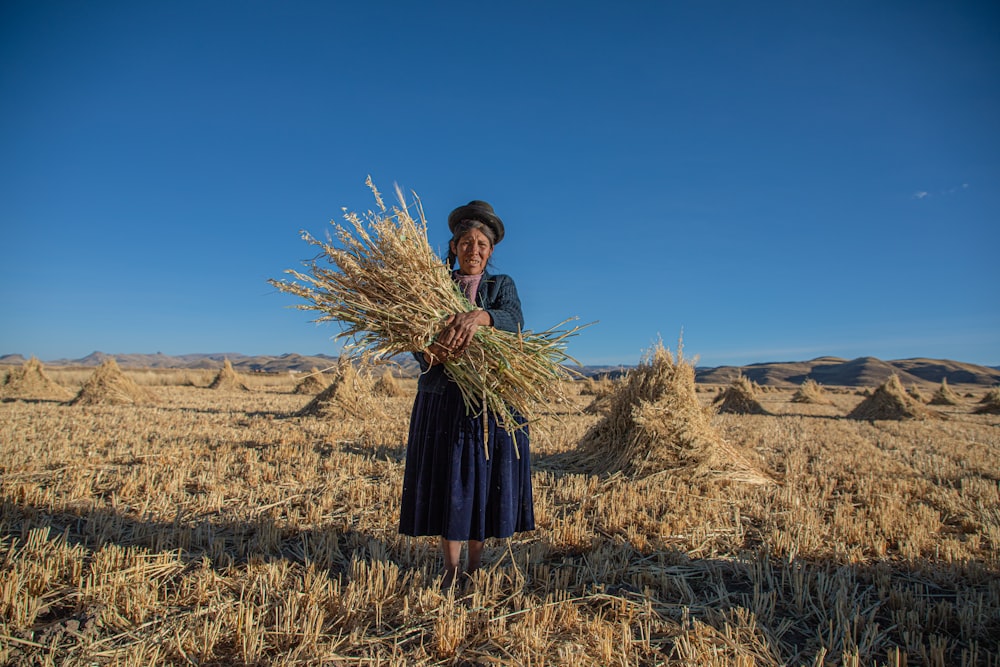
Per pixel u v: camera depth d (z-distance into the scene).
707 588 3.36
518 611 2.88
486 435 3.01
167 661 2.45
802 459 7.58
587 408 14.68
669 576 3.47
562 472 6.52
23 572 3.02
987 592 3.34
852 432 11.67
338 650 2.55
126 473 5.79
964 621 2.86
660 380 6.79
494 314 3.18
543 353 3.31
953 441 10.54
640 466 6.16
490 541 3.95
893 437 11.02
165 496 4.89
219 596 2.98
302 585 3.13
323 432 9.49
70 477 5.48
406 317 2.98
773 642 2.69
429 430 3.21
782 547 3.96
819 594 3.18
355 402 12.18
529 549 3.73
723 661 2.49
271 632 2.65
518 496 3.34
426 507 3.17
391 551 3.79
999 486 6.17
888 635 2.84
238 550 3.72
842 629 2.86
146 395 16.00
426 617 2.82
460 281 3.35
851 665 2.50
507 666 2.46
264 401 17.89
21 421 10.15
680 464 6.12
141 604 2.84
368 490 5.30
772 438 9.96
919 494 5.80
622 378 7.21
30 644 2.49
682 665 2.47
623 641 2.62
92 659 2.41
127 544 3.74
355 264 3.12
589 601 3.09
